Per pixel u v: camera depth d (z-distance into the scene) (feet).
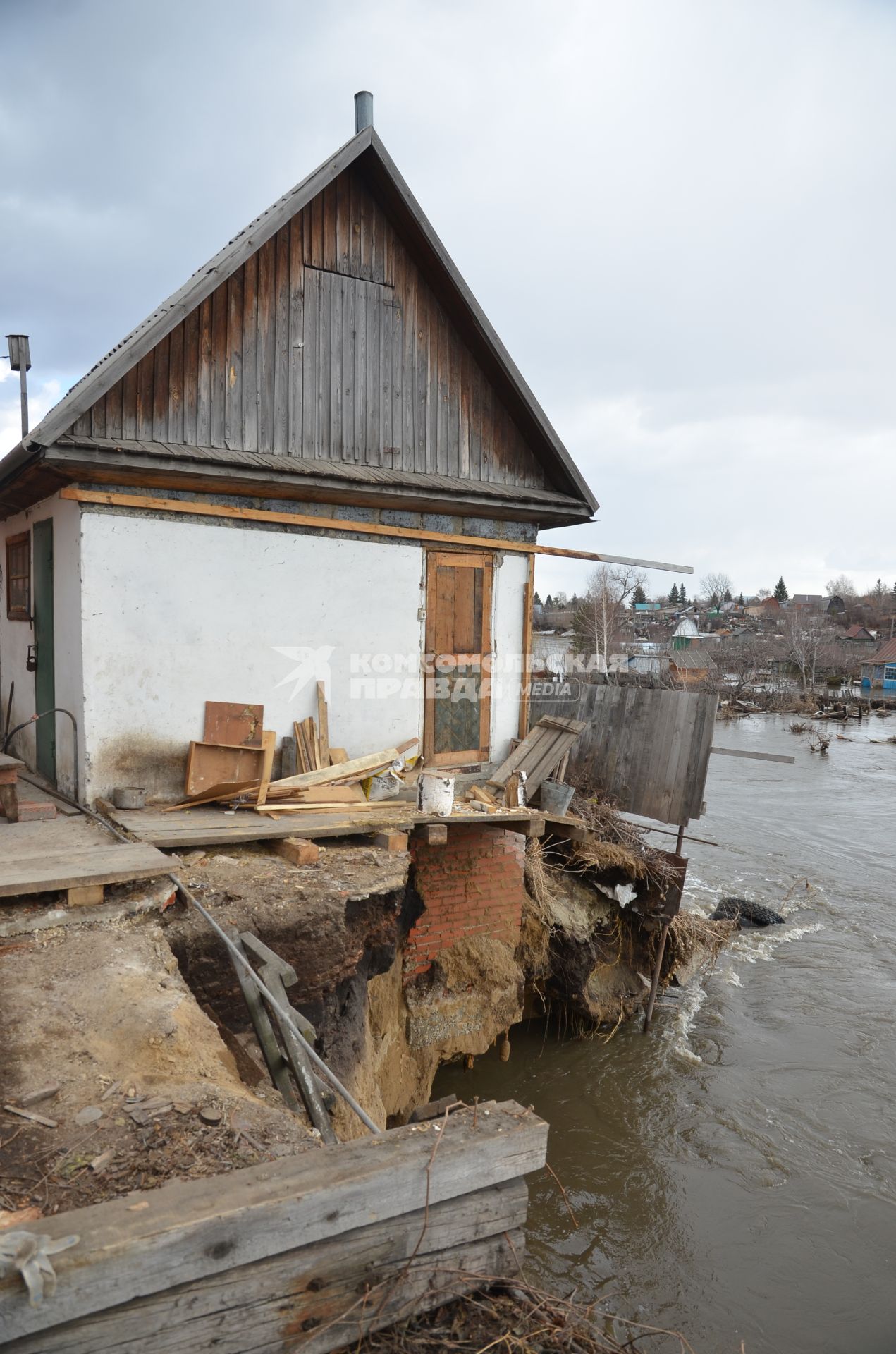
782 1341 19.84
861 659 211.20
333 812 24.68
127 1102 10.50
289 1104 13.24
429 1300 8.18
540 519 33.01
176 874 18.20
